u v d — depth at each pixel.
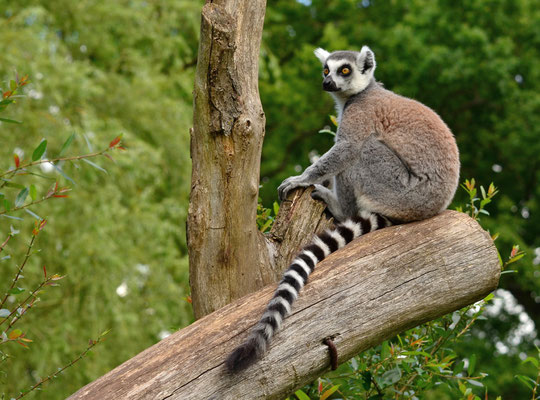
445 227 4.32
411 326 4.15
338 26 17.34
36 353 9.65
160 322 10.81
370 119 5.49
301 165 17.75
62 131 10.30
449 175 5.15
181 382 3.46
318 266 4.06
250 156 4.07
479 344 14.72
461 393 4.65
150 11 12.84
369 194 5.29
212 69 3.90
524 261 13.84
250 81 4.10
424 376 4.49
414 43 14.40
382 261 4.07
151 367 3.51
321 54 6.58
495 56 14.09
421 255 4.14
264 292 3.99
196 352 3.57
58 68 10.87
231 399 3.49
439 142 5.20
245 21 4.07
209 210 4.12
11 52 10.36
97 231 10.31
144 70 12.45
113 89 12.27
